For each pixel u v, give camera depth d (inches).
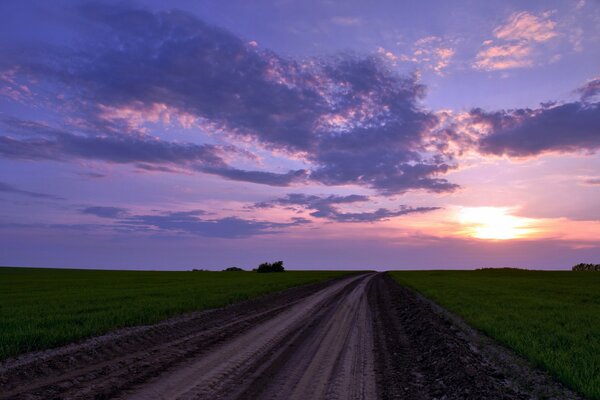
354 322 790.5
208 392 356.5
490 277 3036.4
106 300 1096.8
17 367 424.8
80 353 492.1
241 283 2006.6
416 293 1526.8
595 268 4603.8
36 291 1491.1
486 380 367.6
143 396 345.4
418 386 382.6
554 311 909.2
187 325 737.6
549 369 420.5
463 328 705.0
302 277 2847.0
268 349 535.8
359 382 392.5
